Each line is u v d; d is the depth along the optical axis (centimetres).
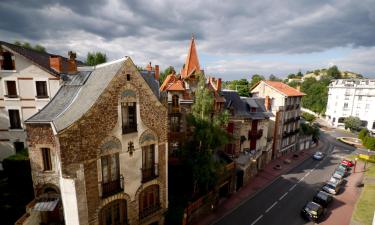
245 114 3300
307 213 2362
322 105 9306
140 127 1495
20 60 2323
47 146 1580
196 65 3209
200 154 2081
